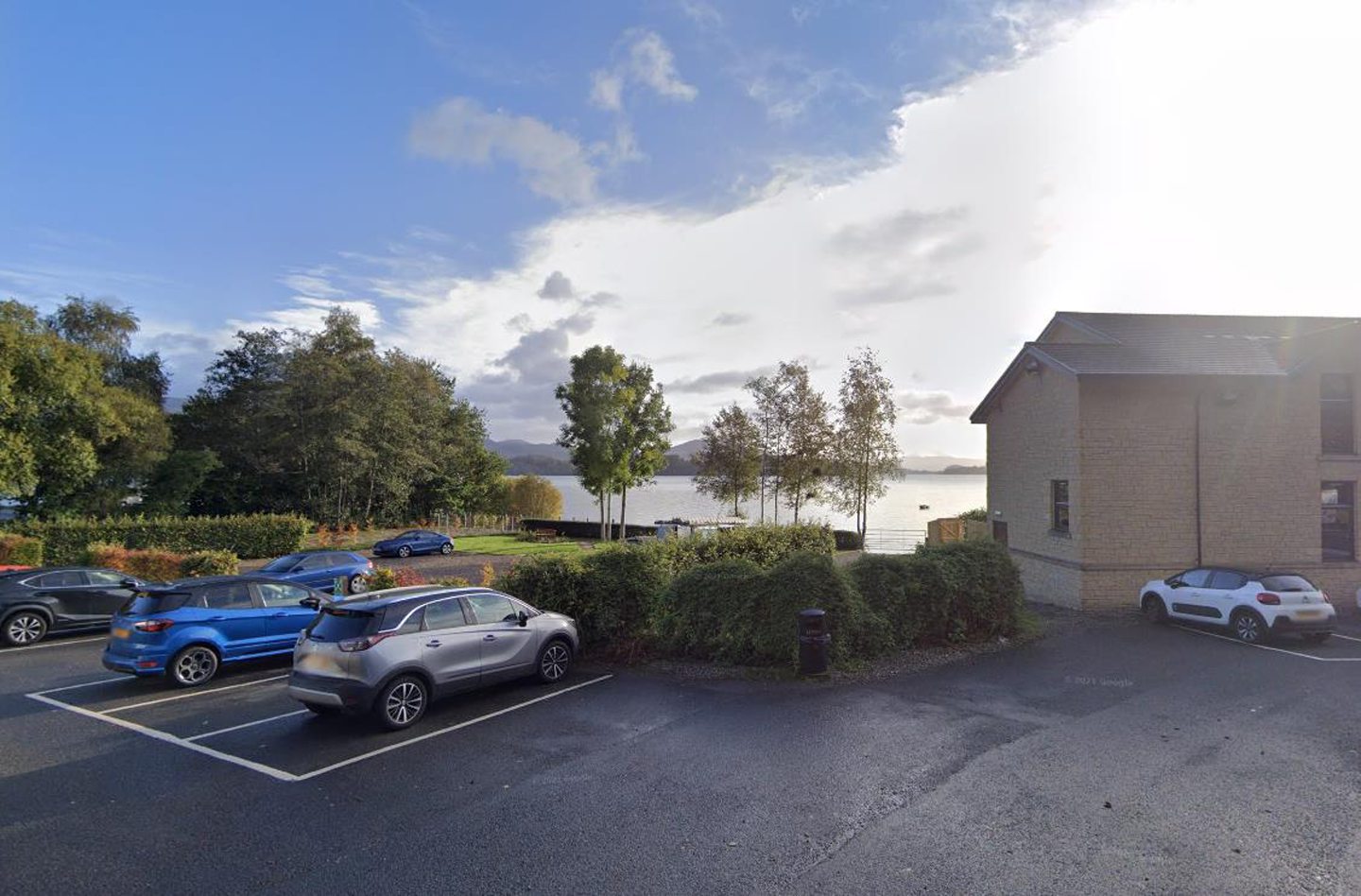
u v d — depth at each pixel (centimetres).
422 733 821
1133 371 1672
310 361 4591
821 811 595
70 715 942
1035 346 1888
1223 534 1705
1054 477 1844
